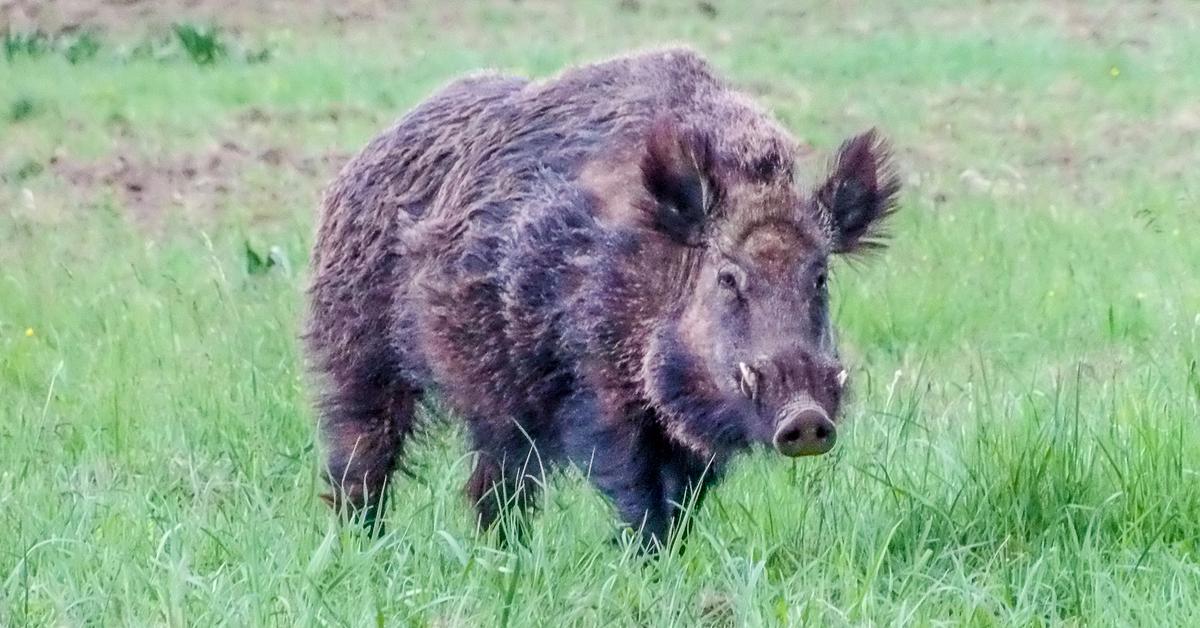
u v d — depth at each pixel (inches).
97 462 722.8
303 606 514.9
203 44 2005.4
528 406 650.2
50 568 561.0
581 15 2304.4
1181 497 625.6
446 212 685.3
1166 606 536.1
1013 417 698.8
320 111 1721.2
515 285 636.7
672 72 652.1
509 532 625.6
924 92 1814.7
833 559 581.9
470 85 725.3
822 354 569.6
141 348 931.3
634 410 610.9
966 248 1143.0
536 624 522.3
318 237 754.2
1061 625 540.1
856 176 617.3
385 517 716.7
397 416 735.7
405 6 2364.7
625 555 569.3
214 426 779.4
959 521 620.7
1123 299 1013.2
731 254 576.7
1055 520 616.7
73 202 1382.9
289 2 2363.4
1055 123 1660.9
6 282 1103.0
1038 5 2356.1
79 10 2261.3
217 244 1234.6
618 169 630.5
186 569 536.4
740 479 676.1
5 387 880.9
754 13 2337.6
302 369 772.6
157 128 1641.2
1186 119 1660.9
